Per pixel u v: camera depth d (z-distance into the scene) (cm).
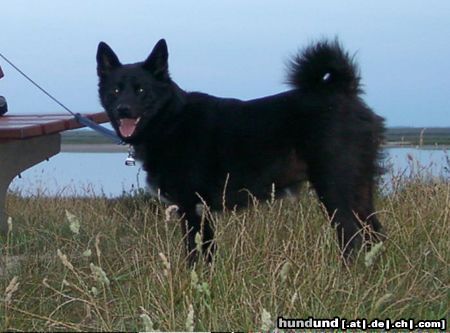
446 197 311
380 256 279
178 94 315
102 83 327
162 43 318
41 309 264
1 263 301
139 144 317
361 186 302
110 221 362
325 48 302
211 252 293
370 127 304
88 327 249
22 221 379
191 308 232
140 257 287
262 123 308
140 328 250
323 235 283
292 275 266
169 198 317
